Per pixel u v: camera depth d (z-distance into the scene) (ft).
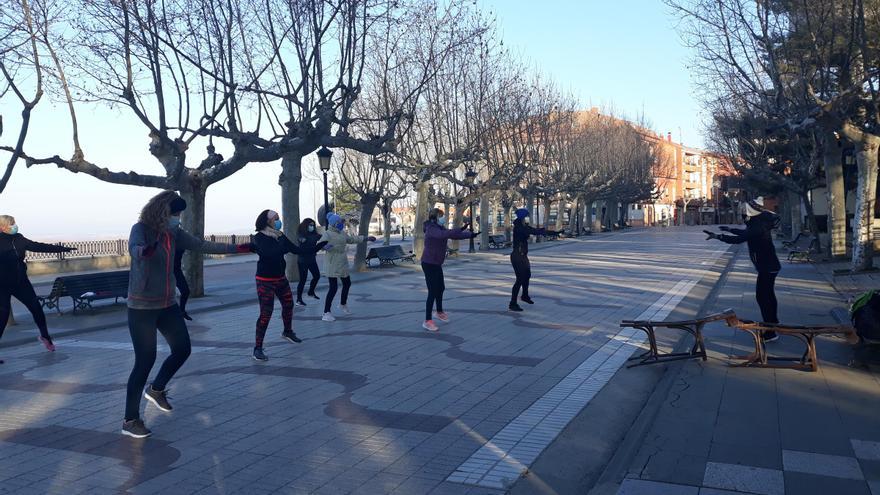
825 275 57.47
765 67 51.16
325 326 37.40
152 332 18.40
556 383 23.70
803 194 81.97
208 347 31.86
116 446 17.75
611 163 172.65
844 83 48.52
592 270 70.18
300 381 24.61
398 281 65.51
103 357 30.76
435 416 19.95
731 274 62.13
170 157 48.60
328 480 15.11
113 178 44.47
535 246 128.57
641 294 48.57
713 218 357.00
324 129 44.60
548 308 42.42
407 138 84.69
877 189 80.43
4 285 30.35
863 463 15.03
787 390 21.18
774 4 48.55
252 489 14.66
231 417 20.20
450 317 39.50
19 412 21.29
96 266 98.37
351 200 136.98
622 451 16.44
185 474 15.65
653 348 26.09
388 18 46.65
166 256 18.43
